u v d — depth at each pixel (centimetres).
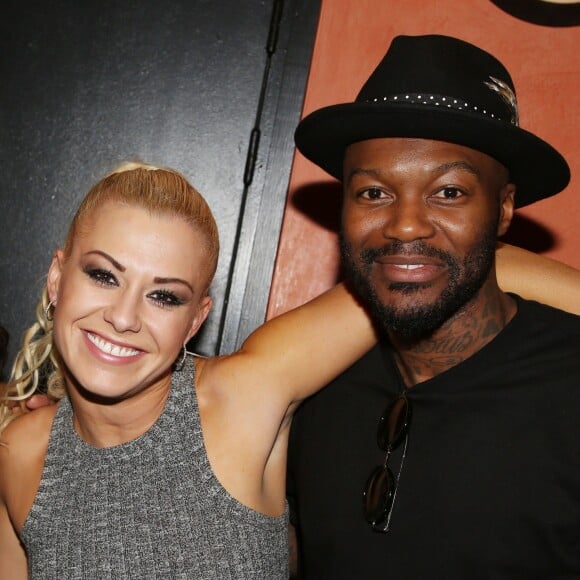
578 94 224
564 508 141
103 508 151
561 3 225
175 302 147
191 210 148
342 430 162
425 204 145
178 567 148
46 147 255
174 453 152
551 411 146
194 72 252
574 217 222
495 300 154
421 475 149
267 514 154
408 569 147
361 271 150
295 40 249
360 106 143
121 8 255
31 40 256
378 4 233
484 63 153
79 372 146
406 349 156
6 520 161
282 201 246
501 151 146
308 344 157
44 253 254
